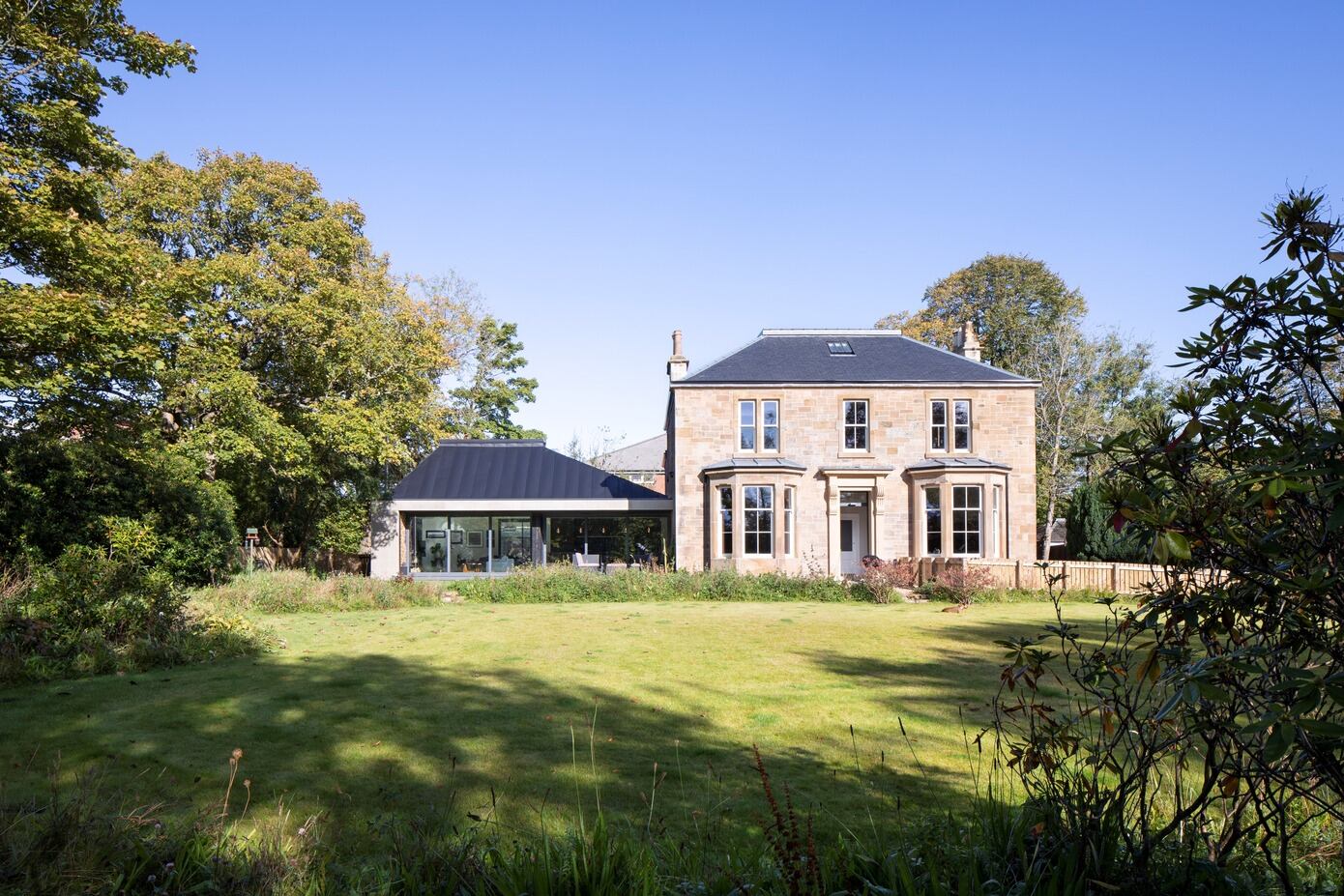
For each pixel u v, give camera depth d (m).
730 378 29.62
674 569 28.67
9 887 3.78
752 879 3.86
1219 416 3.11
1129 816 4.36
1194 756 6.69
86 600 12.98
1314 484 2.71
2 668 10.95
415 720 9.18
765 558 28.23
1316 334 3.06
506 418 47.09
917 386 29.59
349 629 17.22
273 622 18.38
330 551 36.16
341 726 8.91
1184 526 3.09
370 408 30.64
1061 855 3.64
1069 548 31.34
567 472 33.31
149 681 11.30
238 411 25.34
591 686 11.09
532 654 13.80
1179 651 3.23
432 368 36.59
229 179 29.22
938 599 23.77
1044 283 44.72
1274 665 3.20
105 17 19.95
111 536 18.50
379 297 32.94
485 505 31.45
